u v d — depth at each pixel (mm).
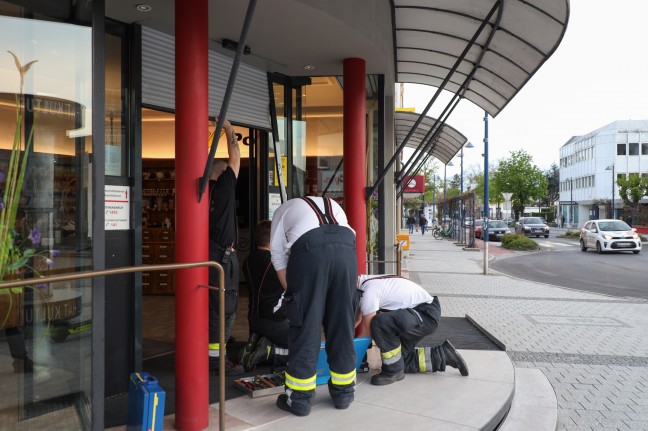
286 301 3826
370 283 4652
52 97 3070
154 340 6082
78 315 3096
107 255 4207
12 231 2930
